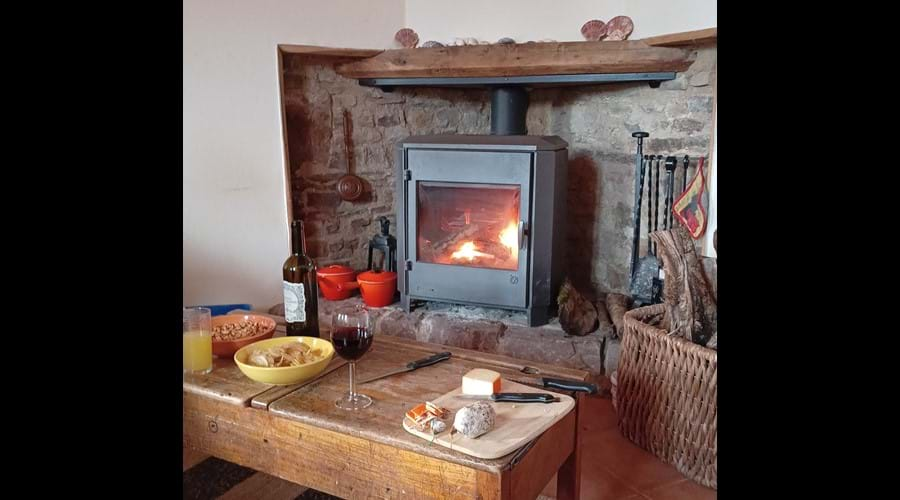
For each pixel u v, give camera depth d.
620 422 2.29
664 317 2.20
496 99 3.12
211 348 1.59
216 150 2.86
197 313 1.55
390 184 3.40
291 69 3.04
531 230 2.69
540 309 2.80
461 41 3.02
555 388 1.47
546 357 2.63
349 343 1.34
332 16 3.06
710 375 1.92
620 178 3.14
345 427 1.28
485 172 2.71
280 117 3.00
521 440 1.20
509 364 1.64
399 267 2.97
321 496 1.90
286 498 1.89
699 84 2.77
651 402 2.13
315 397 1.43
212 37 2.77
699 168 2.71
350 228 3.32
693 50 2.69
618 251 3.21
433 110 3.45
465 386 1.42
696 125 2.80
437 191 2.85
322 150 3.17
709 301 2.11
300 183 3.15
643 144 3.03
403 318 2.90
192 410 1.51
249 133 2.93
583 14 3.00
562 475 1.56
